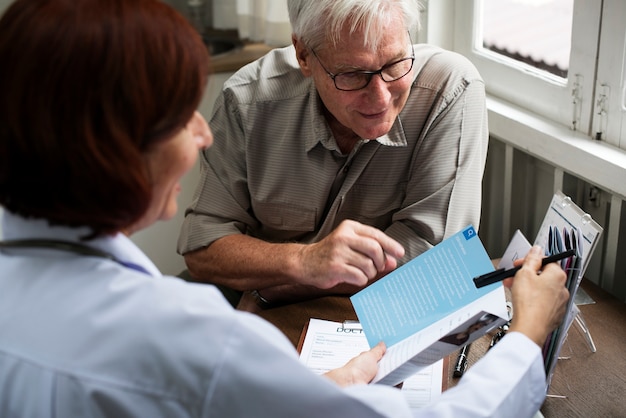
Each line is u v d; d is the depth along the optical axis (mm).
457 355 1318
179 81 708
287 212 1649
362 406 752
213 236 1598
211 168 1675
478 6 2074
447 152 1520
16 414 716
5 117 669
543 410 1203
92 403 693
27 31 663
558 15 1803
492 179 2084
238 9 2352
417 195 1551
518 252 1190
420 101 1533
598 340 1371
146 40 687
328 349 1311
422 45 1634
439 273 1151
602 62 1662
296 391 724
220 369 703
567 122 1808
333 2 1281
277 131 1594
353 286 1497
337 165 1572
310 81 1564
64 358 699
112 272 738
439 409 846
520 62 1979
